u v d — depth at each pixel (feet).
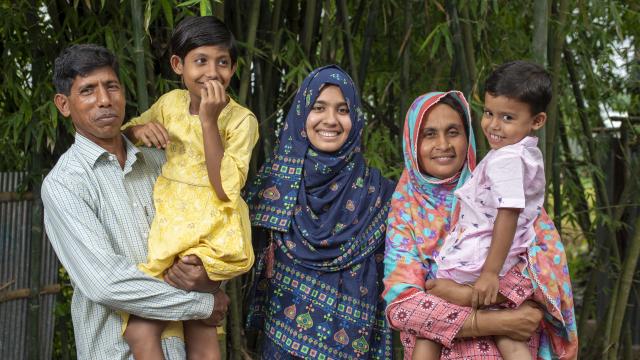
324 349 7.08
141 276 6.02
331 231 7.16
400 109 9.48
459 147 6.98
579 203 12.03
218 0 7.03
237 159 6.47
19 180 8.48
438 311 6.47
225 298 6.57
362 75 9.26
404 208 7.04
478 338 6.59
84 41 8.32
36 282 8.57
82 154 6.23
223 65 6.49
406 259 6.81
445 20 10.03
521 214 6.40
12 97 8.84
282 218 7.19
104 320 6.32
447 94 7.02
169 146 6.77
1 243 8.43
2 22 8.11
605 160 12.10
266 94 8.91
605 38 9.96
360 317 7.16
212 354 6.61
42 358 8.86
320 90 7.23
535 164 6.26
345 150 7.34
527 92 6.18
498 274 6.22
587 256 13.53
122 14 8.16
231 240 6.40
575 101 11.63
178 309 6.16
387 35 10.54
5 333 8.55
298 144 7.38
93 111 6.05
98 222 6.08
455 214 6.86
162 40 8.58
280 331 7.17
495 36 10.08
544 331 6.83
